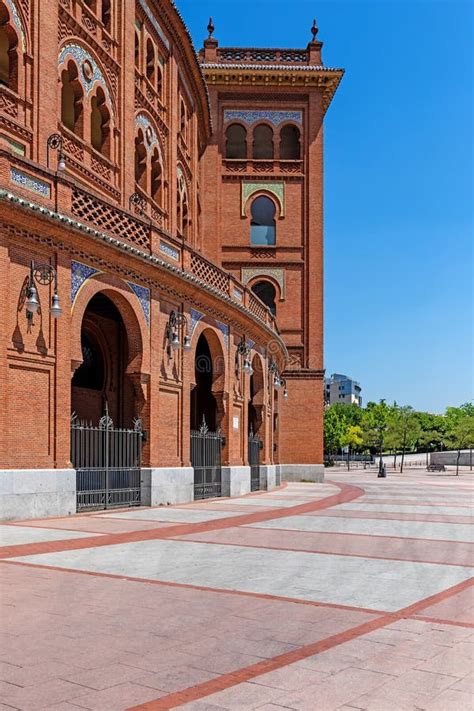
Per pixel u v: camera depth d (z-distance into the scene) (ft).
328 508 71.00
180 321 74.02
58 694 16.63
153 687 17.16
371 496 95.96
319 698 16.51
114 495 64.18
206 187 137.69
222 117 140.97
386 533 48.52
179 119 102.68
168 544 41.19
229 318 87.51
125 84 79.92
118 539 42.73
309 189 140.46
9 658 19.30
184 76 105.81
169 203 96.07
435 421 437.58
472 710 15.89
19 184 52.11
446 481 164.76
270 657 19.54
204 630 22.24
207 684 17.39
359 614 24.50
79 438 61.36
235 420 90.68
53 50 64.95
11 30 61.00
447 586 29.48
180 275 71.15
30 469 51.72
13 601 25.84
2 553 36.27
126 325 66.59
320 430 136.56
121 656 19.53
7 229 50.39
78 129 72.59
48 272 53.52
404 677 17.94
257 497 87.15
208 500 79.15
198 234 130.62
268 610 24.98
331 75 138.82
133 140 81.76
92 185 72.79
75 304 57.26
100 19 75.97
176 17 94.63
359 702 16.29
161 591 27.96
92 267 59.57
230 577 31.04
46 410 53.93
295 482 135.23
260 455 108.17
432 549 40.70
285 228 140.15
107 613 24.27
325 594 27.76
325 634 21.88
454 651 20.11
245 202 139.95
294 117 141.90
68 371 56.03
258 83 140.26
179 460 73.46
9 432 50.39
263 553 38.24
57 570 31.91
